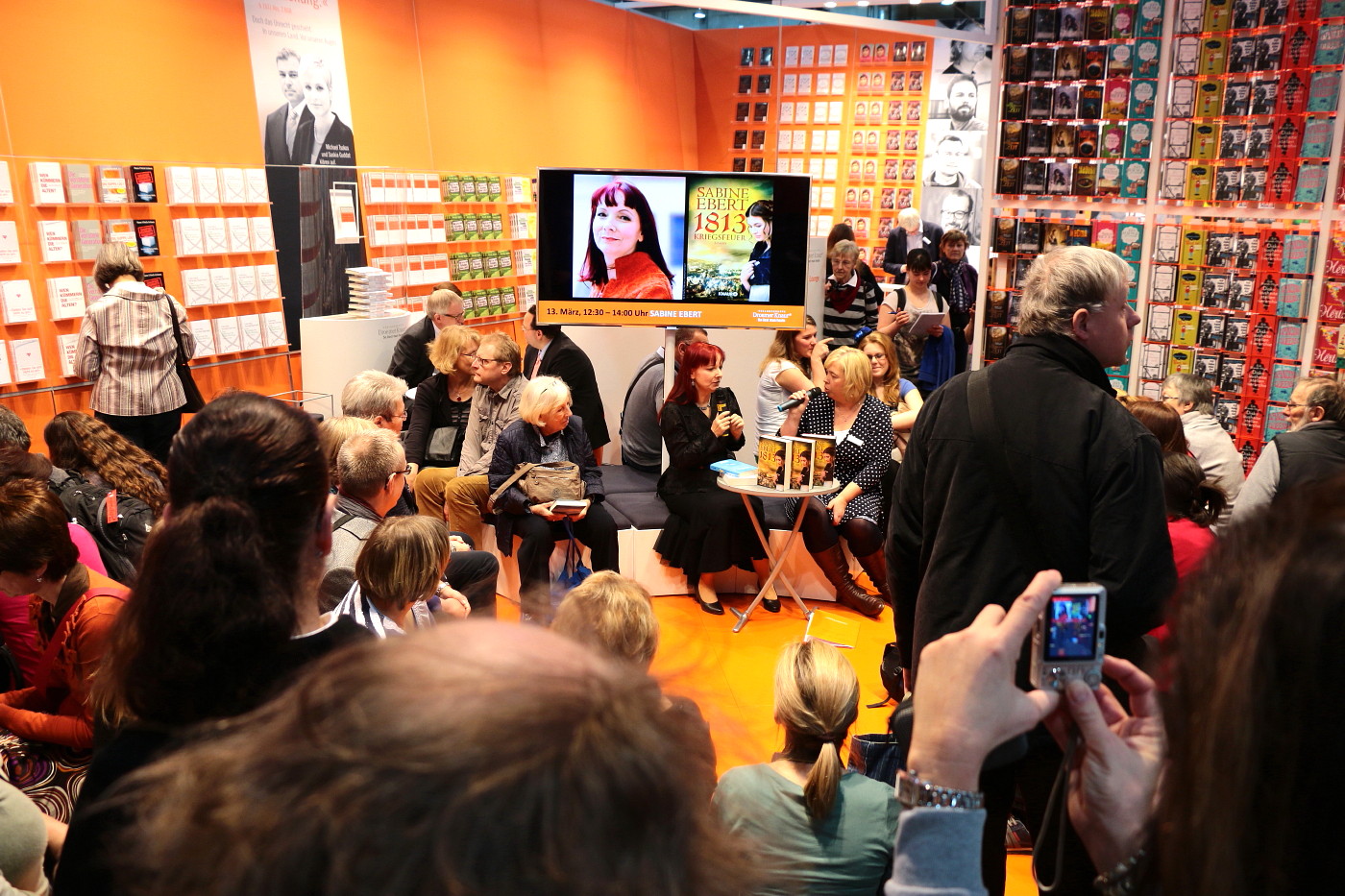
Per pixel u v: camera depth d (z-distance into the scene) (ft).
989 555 6.56
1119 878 2.33
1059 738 2.64
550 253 17.25
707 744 1.54
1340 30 17.70
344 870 1.19
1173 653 1.82
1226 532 1.81
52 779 7.04
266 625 3.57
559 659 1.47
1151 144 19.81
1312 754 1.49
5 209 17.37
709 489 16.44
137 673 3.51
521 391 16.31
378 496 9.64
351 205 23.25
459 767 1.23
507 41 30.14
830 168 37.06
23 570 6.62
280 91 22.99
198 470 3.85
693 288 17.35
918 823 2.16
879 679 13.96
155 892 1.38
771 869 1.59
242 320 21.80
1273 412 19.44
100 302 16.81
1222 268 19.58
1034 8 20.27
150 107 20.12
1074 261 6.61
